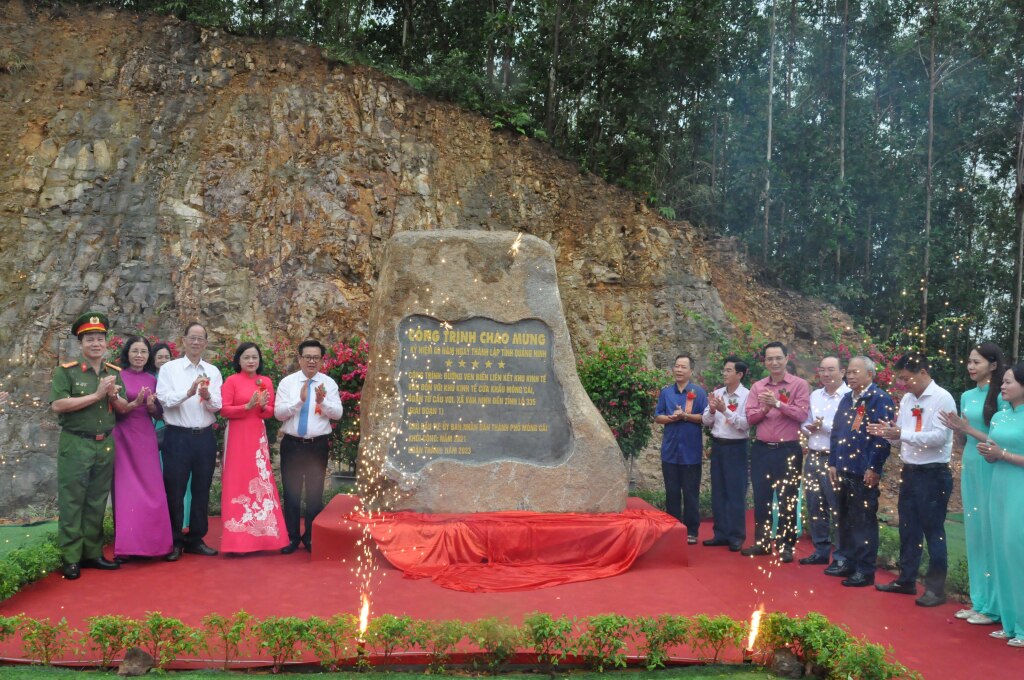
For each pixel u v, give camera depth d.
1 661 3.98
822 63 18.72
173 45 15.37
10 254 13.35
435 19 18.02
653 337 15.02
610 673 4.02
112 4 15.73
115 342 9.61
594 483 6.83
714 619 4.22
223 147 14.84
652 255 15.70
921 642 4.62
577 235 15.82
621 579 5.79
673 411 7.64
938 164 17.89
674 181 17.41
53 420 11.93
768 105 16.69
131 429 6.29
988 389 5.26
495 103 16.47
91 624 4.00
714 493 7.48
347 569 5.96
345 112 15.42
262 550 6.64
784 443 6.98
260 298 13.88
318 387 6.85
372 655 4.03
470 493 6.68
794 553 7.06
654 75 17.12
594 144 16.97
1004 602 4.72
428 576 5.70
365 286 14.34
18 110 14.30
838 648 3.89
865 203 17.67
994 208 17.48
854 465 6.11
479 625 4.04
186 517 7.43
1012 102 17.53
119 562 6.12
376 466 6.67
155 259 13.84
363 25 17.08
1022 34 16.58
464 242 7.11
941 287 16.89
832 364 6.93
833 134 17.75
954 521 9.85
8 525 8.41
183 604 5.04
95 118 14.55
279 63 15.65
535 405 6.96
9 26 14.76
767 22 17.73
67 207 13.89
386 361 6.88
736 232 17.48
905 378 5.70
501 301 7.05
